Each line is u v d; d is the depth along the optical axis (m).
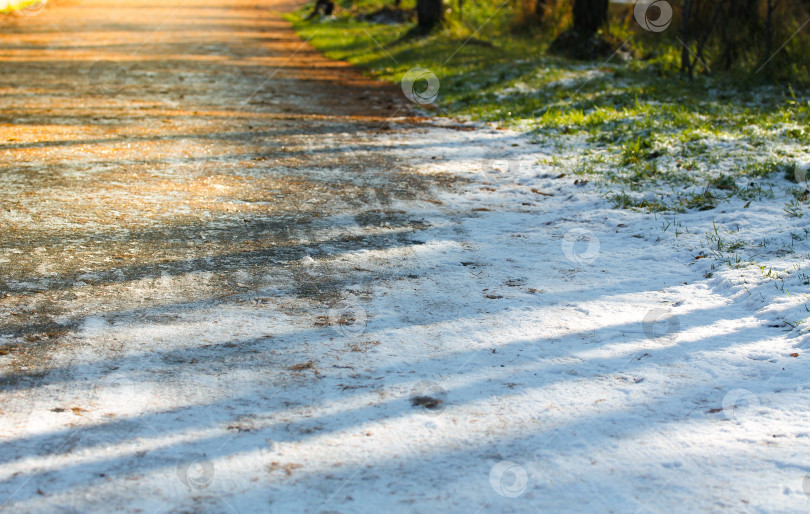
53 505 2.57
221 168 7.35
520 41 18.25
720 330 3.96
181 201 6.21
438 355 3.73
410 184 6.97
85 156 7.62
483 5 25.72
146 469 2.78
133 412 3.17
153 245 5.18
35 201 6.04
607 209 6.20
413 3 29.62
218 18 28.67
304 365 3.61
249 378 3.47
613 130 8.80
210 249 5.15
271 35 23.02
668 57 13.49
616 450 2.93
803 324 3.88
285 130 9.32
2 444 2.91
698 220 5.77
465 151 8.30
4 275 4.56
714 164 7.21
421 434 3.04
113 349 3.71
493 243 5.44
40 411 3.15
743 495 2.64
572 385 3.43
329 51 19.03
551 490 2.69
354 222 5.84
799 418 3.11
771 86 11.24
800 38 12.13
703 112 9.66
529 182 7.09
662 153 7.65
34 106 10.37
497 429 3.08
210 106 10.92
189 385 3.40
